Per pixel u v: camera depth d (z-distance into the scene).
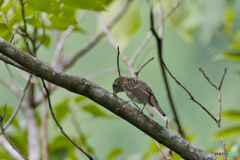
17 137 10.30
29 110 11.43
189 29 12.72
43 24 7.59
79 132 10.29
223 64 21.50
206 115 21.42
